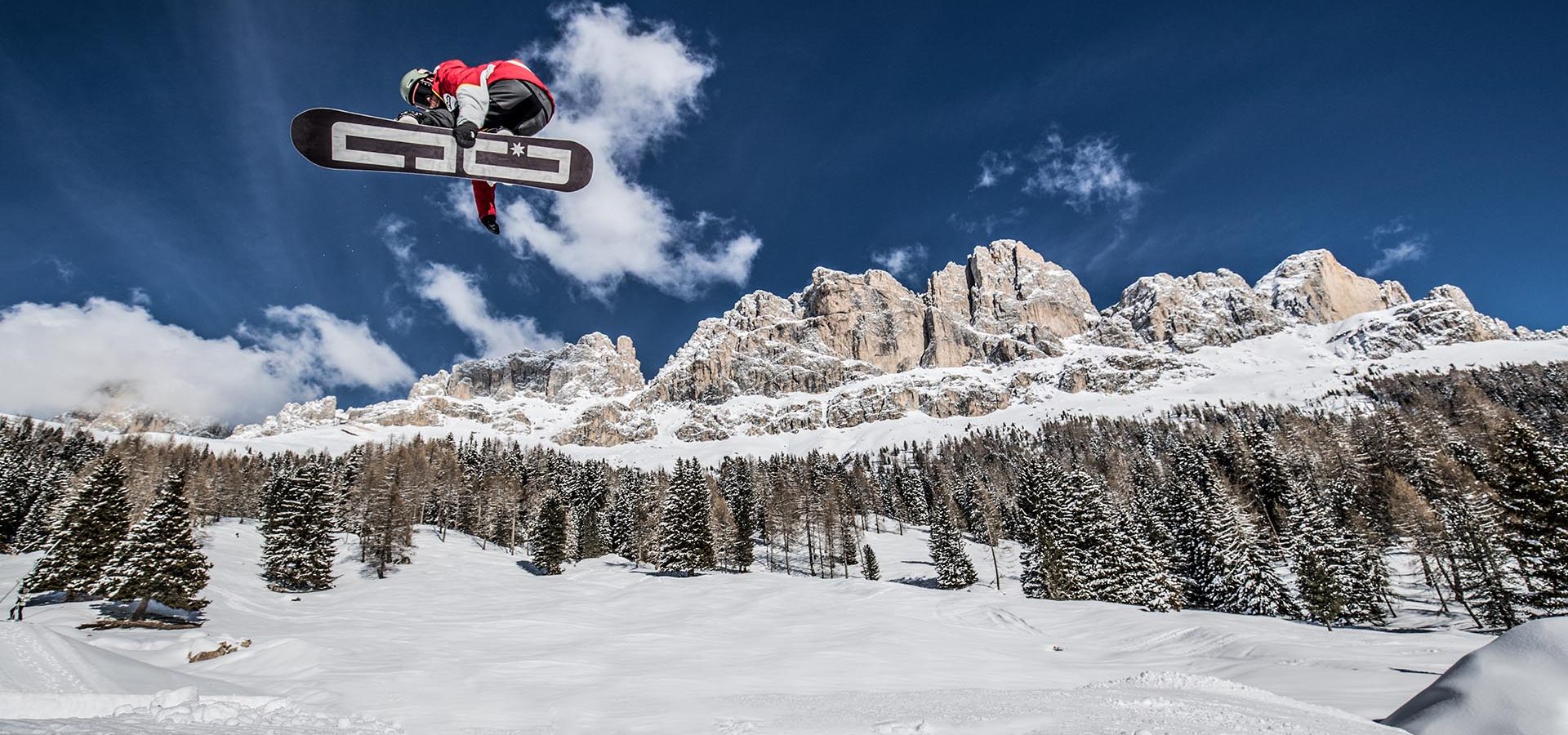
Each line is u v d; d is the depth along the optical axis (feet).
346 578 223.30
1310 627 110.01
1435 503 166.61
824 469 472.44
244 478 349.82
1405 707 23.93
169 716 22.67
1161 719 25.13
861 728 30.27
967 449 611.06
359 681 62.80
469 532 346.74
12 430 349.82
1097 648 108.37
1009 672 75.72
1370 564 160.15
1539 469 114.93
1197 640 103.40
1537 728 18.26
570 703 50.60
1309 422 437.99
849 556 272.72
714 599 166.91
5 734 15.65
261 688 57.21
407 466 384.06
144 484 239.50
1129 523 175.63
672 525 234.38
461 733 38.27
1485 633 105.50
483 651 92.94
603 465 503.20
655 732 36.40
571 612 154.20
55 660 40.86
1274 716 25.96
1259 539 186.91
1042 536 178.09
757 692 56.49
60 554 142.31
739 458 460.96
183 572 132.77
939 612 139.33
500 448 559.79
